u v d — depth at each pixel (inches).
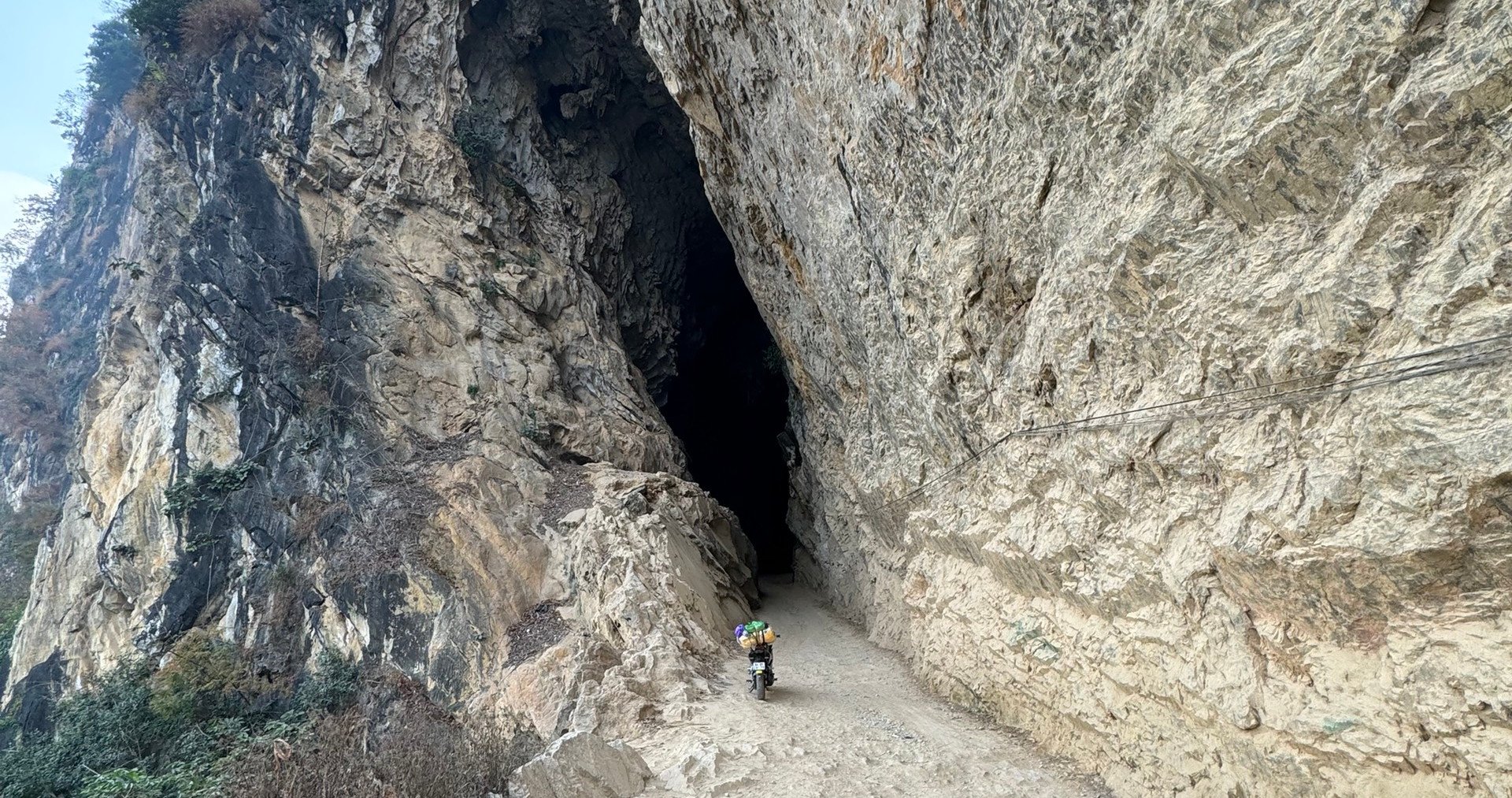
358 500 786.8
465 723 565.6
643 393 1071.0
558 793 258.4
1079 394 285.7
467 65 1068.5
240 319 893.8
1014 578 354.9
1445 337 150.1
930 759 308.5
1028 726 338.6
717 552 815.1
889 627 600.1
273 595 770.8
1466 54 145.9
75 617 898.1
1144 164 234.8
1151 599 249.3
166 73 1000.2
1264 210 195.9
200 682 726.5
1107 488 268.8
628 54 1119.6
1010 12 297.7
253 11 971.9
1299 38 179.3
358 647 709.3
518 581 700.7
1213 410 215.9
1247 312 199.0
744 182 762.8
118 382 1037.2
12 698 911.0
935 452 470.9
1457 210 151.9
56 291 2012.8
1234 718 204.7
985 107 340.2
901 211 448.5
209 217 929.5
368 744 583.2
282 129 939.3
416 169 964.0
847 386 683.4
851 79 457.7
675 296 1330.0
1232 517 205.3
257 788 288.4
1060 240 292.0
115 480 957.8
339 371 862.5
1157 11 221.5
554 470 845.8
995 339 359.6
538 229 1051.3
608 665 491.2
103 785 555.8
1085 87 263.7
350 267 902.4
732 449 1497.3
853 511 738.2
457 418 855.1
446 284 923.4
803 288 711.7
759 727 357.7
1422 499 154.2
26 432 1780.3
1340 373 176.2
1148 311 239.3
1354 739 172.1
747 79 624.4
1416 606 161.8
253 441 858.8
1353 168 173.2
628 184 1248.8
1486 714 146.0
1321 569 177.8
